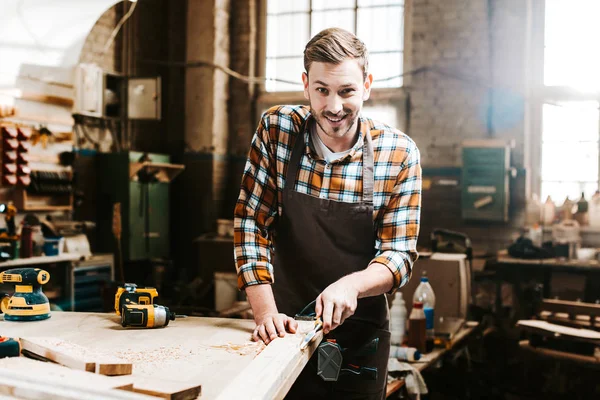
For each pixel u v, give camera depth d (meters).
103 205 6.28
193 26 6.98
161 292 5.92
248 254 1.73
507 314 5.73
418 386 2.96
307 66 1.58
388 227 1.75
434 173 6.45
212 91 6.92
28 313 1.71
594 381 4.11
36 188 5.21
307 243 1.82
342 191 1.78
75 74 5.57
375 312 1.87
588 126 6.16
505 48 6.24
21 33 4.48
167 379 1.16
